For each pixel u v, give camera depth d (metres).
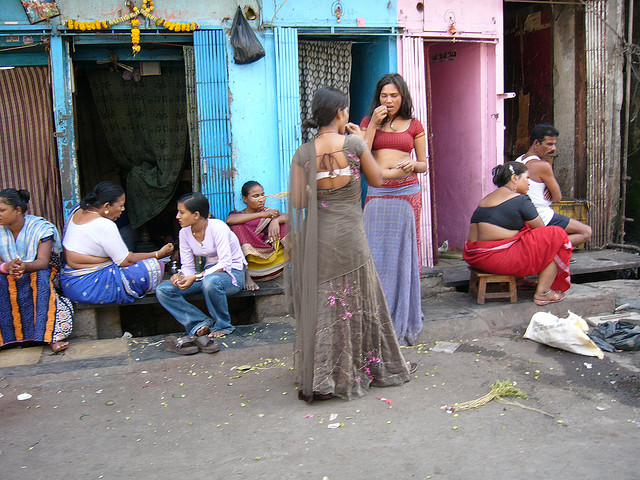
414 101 5.76
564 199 6.87
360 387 3.63
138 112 6.05
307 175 3.37
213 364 4.23
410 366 4.00
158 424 3.37
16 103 5.32
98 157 6.39
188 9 5.16
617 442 3.00
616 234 7.03
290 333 4.62
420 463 2.85
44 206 5.46
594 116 6.65
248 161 5.40
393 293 4.45
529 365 4.08
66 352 4.40
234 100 5.30
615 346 4.34
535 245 4.84
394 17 5.62
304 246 3.44
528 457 2.88
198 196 4.50
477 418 3.30
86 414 3.52
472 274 5.25
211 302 4.59
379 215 4.43
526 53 7.48
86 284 4.51
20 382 3.91
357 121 6.47
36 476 2.85
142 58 5.50
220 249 4.61
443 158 6.88
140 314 5.36
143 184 6.24
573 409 3.40
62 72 5.00
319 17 5.42
